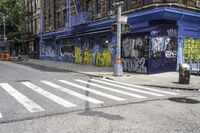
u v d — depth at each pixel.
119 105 8.55
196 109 8.27
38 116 7.11
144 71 18.55
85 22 26.70
